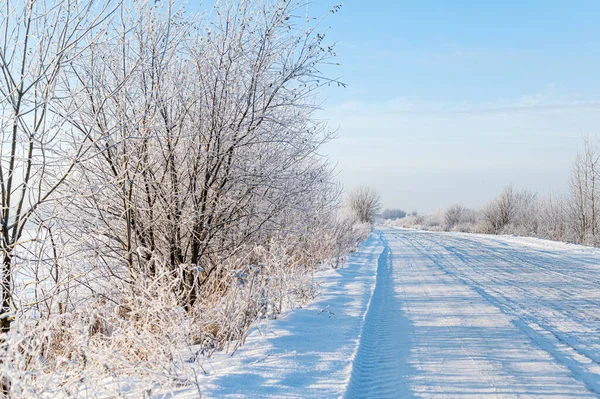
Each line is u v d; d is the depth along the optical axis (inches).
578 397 180.9
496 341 265.3
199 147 282.4
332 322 300.7
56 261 195.6
